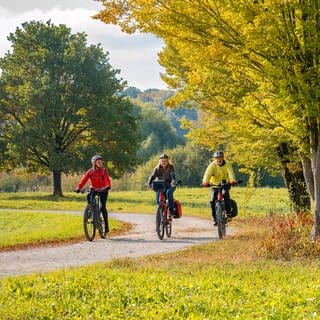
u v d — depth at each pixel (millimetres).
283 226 21344
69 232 27469
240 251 19203
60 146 82688
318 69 17297
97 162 25031
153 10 17719
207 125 28266
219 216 23734
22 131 78375
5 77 85125
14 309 11383
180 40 18484
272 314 10234
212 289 12617
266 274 14805
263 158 24641
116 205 58719
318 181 19500
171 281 13430
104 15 17969
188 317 10391
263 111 19500
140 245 22891
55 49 85250
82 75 81750
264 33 16797
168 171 25156
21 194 88812
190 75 20500
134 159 84375
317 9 16984
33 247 23328
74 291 12812
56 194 82875
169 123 195750
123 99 87438
